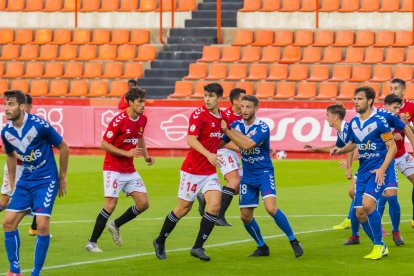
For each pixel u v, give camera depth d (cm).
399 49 7500
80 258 3078
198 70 7681
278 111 6694
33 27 8931
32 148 2666
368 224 3138
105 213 3206
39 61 8275
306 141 6656
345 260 3052
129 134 3212
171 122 6844
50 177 2694
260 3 8300
